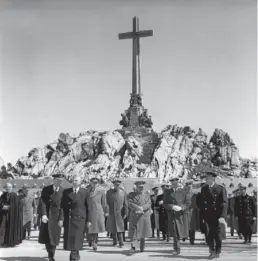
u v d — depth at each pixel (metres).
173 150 55.00
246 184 46.19
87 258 12.95
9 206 16.53
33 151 60.53
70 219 12.35
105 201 16.11
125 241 18.52
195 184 33.03
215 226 12.73
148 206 14.45
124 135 56.81
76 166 53.94
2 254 14.23
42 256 13.79
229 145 57.59
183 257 13.10
